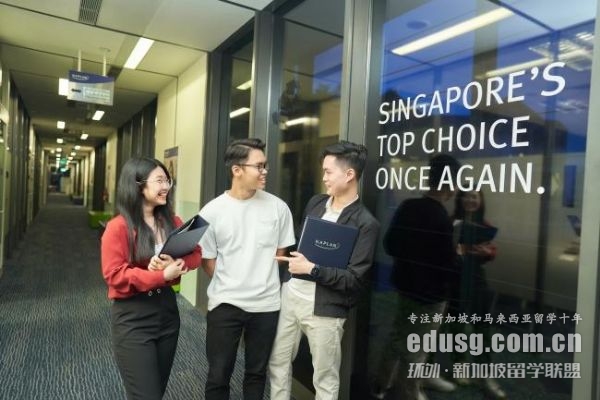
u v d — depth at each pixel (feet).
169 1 9.73
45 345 9.76
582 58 3.92
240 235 5.69
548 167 4.19
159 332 5.04
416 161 5.87
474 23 5.12
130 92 19.47
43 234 28.35
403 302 6.06
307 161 8.96
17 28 11.80
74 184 93.61
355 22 6.73
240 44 12.12
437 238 5.51
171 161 16.25
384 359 6.42
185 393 7.83
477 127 4.99
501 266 4.66
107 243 4.81
